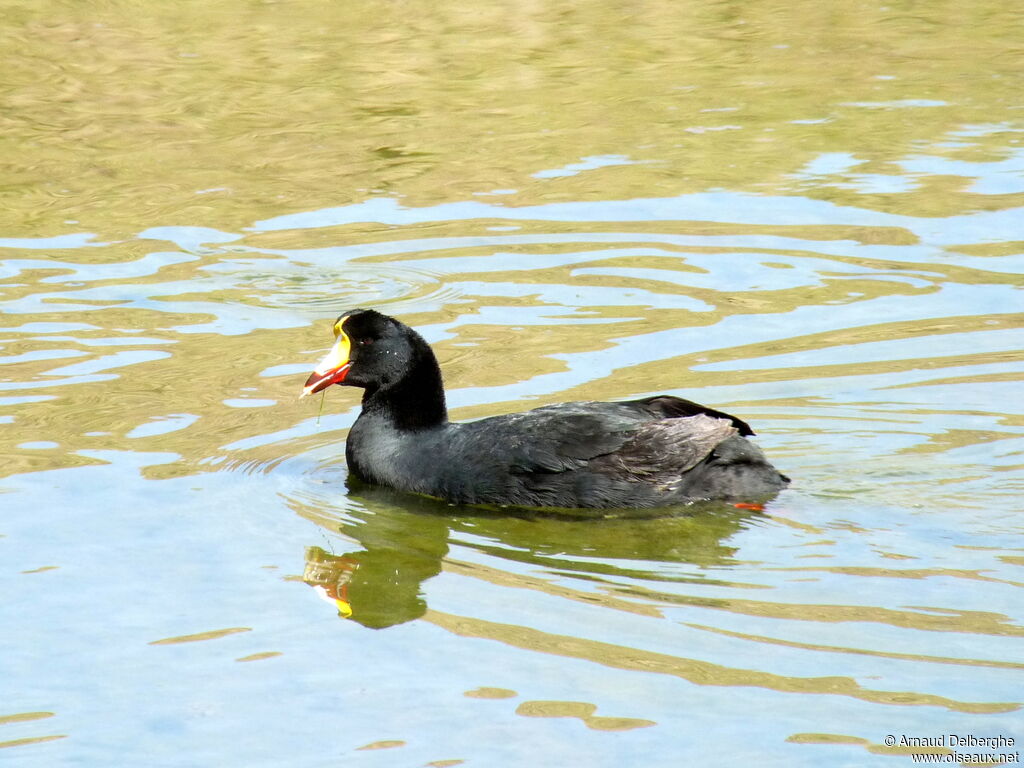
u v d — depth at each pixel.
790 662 8.98
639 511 11.73
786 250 18.23
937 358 14.68
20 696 8.93
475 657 9.27
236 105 24.89
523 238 19.02
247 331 16.12
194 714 8.70
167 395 14.36
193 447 13.15
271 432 13.60
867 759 7.93
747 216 19.47
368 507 12.05
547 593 10.20
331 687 8.98
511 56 27.48
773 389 14.03
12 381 14.62
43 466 12.59
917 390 13.86
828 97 24.84
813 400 13.71
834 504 11.39
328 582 10.52
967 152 21.70
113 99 25.17
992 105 23.98
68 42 27.92
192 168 22.11
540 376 14.63
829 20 29.77
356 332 12.72
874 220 19.12
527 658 9.22
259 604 10.18
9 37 28.09
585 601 10.02
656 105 24.58
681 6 30.89
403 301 16.92
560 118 24.05
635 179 21.11
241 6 30.41
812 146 22.31
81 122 24.11
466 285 17.48
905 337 15.31
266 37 28.55
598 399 13.95
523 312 16.56
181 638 9.66
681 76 26.20
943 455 12.32
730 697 8.62
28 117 24.30
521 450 11.97
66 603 10.16
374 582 10.49
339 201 20.62
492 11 30.39
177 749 8.32
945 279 17.03
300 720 8.60
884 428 12.98
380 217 19.97
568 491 11.83
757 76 26.14
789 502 11.45
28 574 10.59
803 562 10.41
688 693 8.68
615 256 18.27
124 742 8.41
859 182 20.62
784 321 15.98
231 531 11.45
